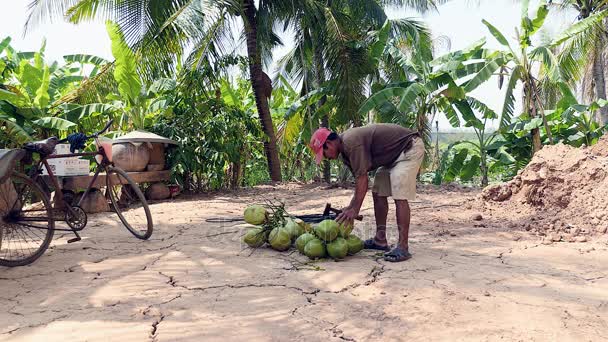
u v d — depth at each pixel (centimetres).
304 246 413
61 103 1149
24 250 450
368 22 1352
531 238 485
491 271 365
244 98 1533
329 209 463
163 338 246
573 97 1152
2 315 281
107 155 495
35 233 529
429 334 248
